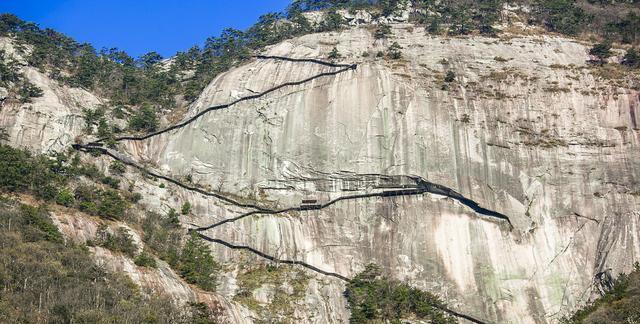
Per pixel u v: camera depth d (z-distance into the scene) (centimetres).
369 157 10806
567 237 10269
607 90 11469
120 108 11569
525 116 11169
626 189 10544
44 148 10538
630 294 9331
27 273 7900
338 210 10506
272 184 10775
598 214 10412
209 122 11281
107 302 7956
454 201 10481
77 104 11381
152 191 10406
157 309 8188
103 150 10619
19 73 11469
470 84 11538
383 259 10069
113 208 9675
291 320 9188
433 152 10781
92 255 8731
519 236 10244
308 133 11056
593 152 10838
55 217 9056
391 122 11044
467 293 9756
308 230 10325
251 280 9669
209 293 9125
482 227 10281
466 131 10969
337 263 10025
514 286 9844
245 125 11238
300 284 9700
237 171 10906
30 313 7438
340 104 11281
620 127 11094
